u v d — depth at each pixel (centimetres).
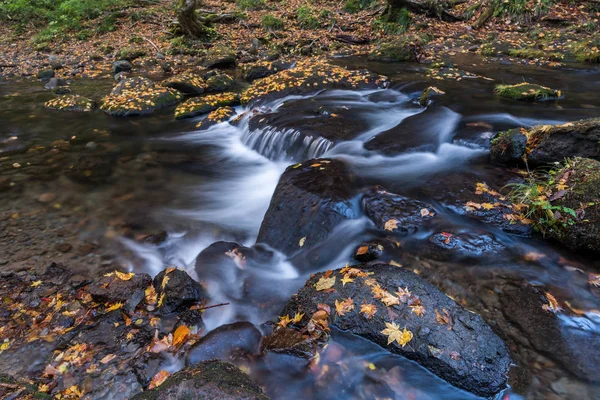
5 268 414
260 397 214
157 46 1466
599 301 322
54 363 303
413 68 1095
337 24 1580
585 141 438
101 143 756
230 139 780
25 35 1648
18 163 667
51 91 1080
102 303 367
